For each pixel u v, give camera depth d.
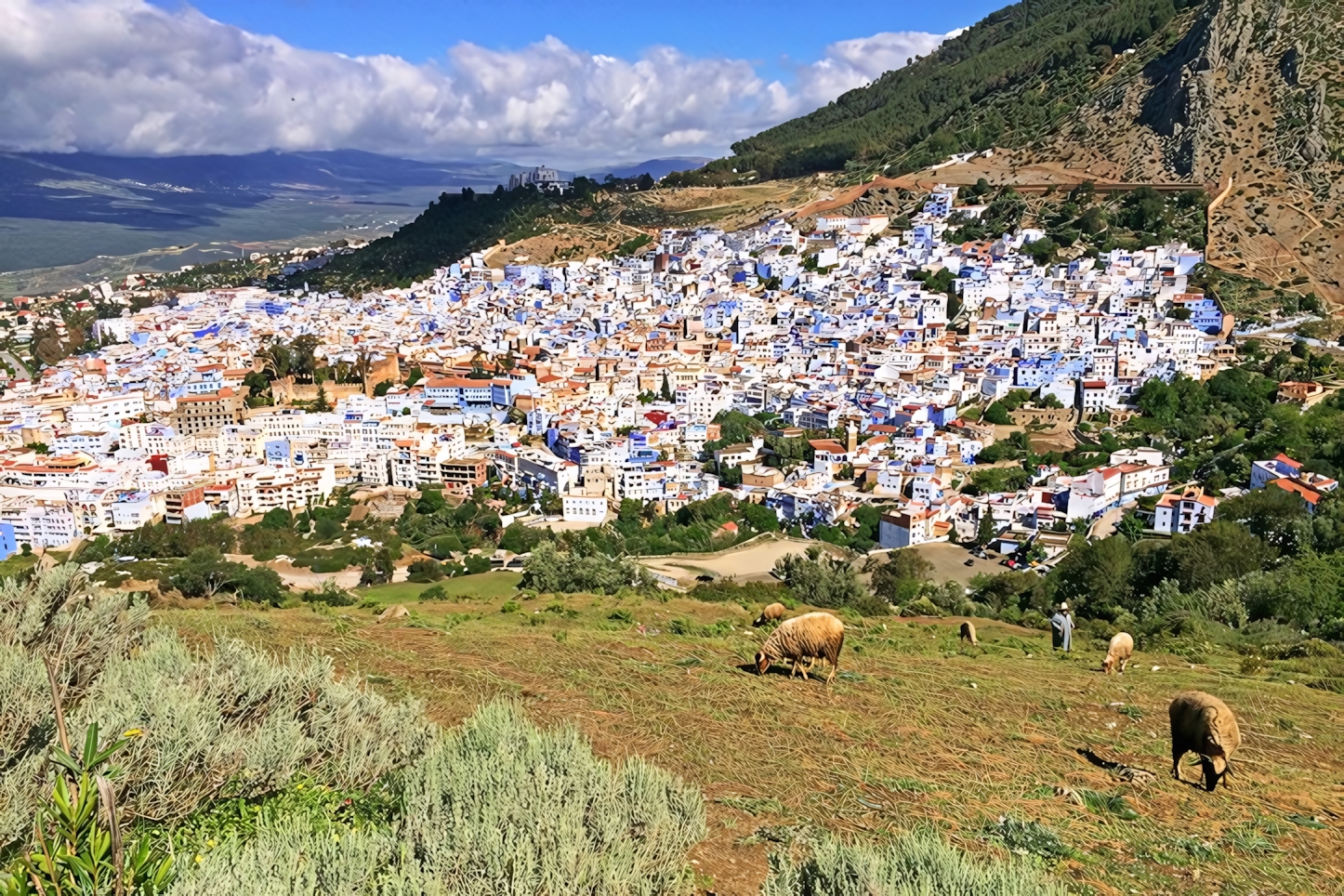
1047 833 10.07
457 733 10.55
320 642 18.72
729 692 15.30
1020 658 22.36
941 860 7.50
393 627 21.72
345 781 9.42
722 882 8.91
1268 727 15.56
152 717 9.06
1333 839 10.48
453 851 7.25
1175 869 9.55
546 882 6.93
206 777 8.75
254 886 6.57
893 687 16.34
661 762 12.16
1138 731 14.69
